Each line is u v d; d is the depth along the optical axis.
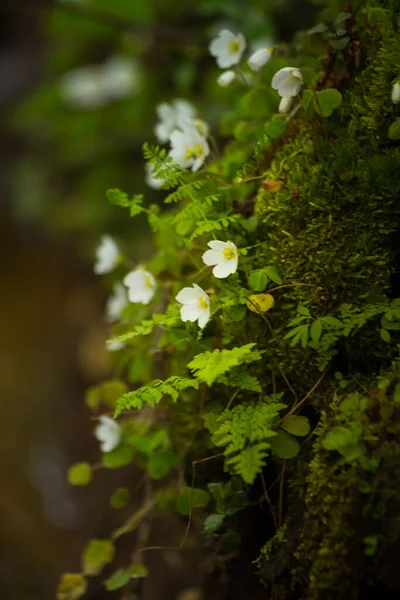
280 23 1.05
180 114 0.85
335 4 0.80
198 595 0.88
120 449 0.81
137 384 0.88
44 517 1.38
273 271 0.74
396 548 0.69
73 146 1.48
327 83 0.78
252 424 0.71
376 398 0.71
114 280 1.03
